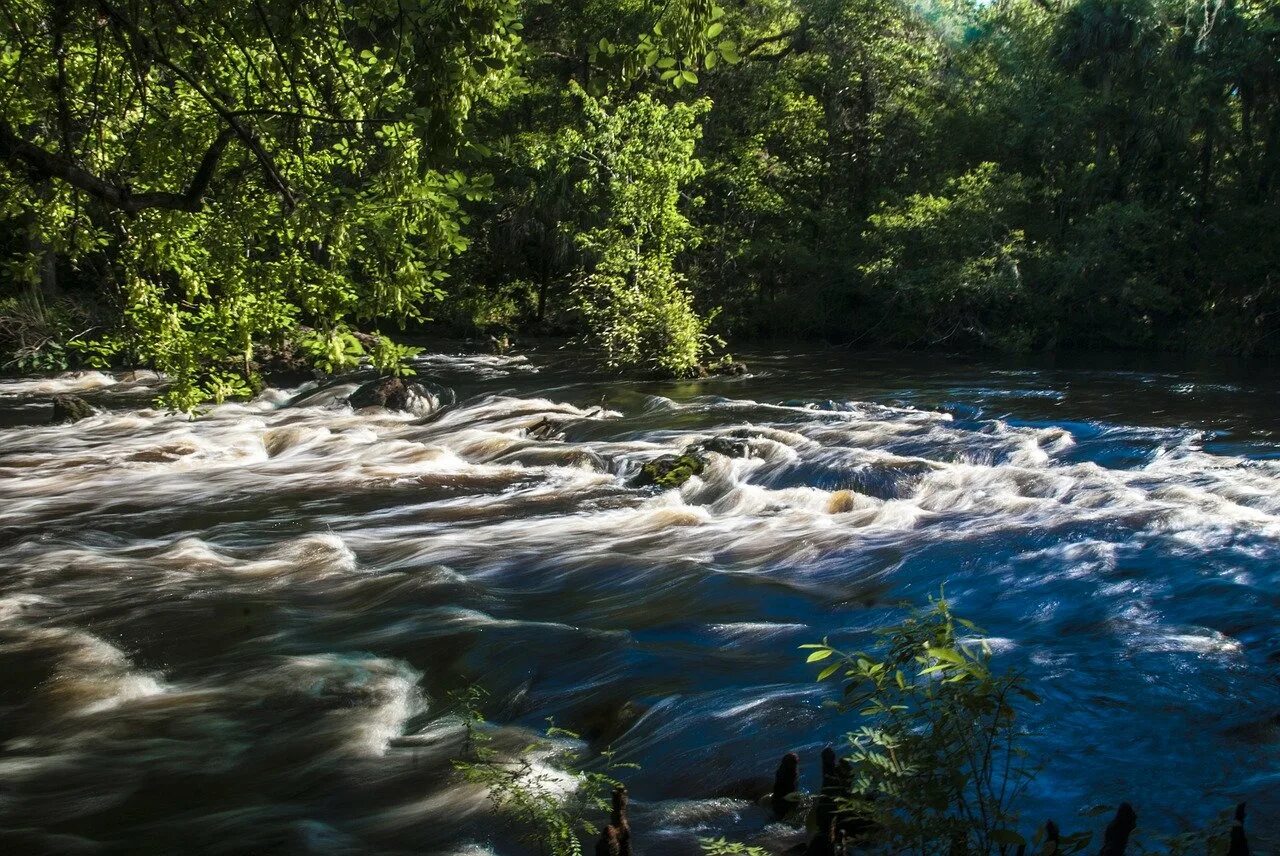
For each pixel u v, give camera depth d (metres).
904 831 3.91
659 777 5.84
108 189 7.61
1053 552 9.99
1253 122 39.38
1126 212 33.78
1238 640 7.72
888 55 40.94
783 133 41.16
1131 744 5.97
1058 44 37.53
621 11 33.84
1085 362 29.62
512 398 21.75
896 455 14.62
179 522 12.62
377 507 13.24
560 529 11.81
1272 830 5.02
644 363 26.33
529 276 41.22
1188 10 36.25
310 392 23.53
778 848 4.88
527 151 33.25
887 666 4.31
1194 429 16.78
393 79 8.45
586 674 7.37
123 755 6.35
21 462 16.45
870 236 35.62
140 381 25.78
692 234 32.19
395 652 8.02
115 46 9.14
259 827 5.43
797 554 10.45
